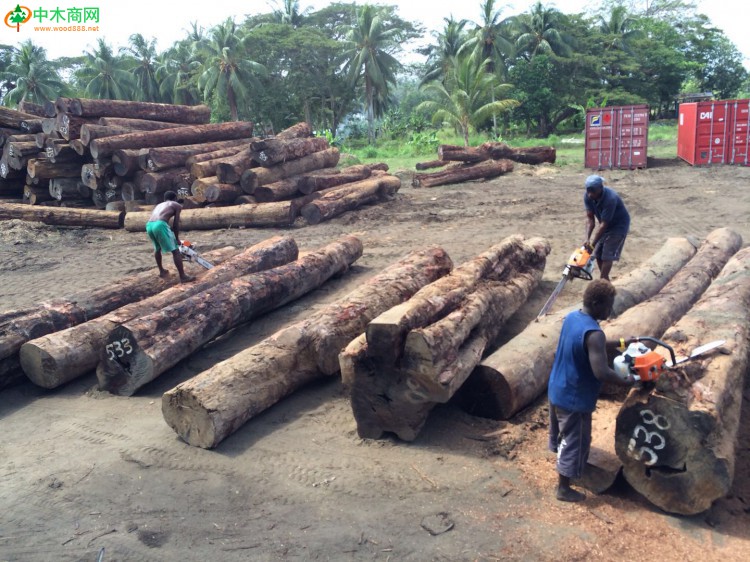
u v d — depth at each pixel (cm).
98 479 494
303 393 633
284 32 5309
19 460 532
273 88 5369
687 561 365
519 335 616
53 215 1608
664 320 642
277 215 1480
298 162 1712
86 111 1712
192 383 544
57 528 435
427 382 496
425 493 451
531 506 428
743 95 7131
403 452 509
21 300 1016
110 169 1695
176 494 469
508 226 1362
